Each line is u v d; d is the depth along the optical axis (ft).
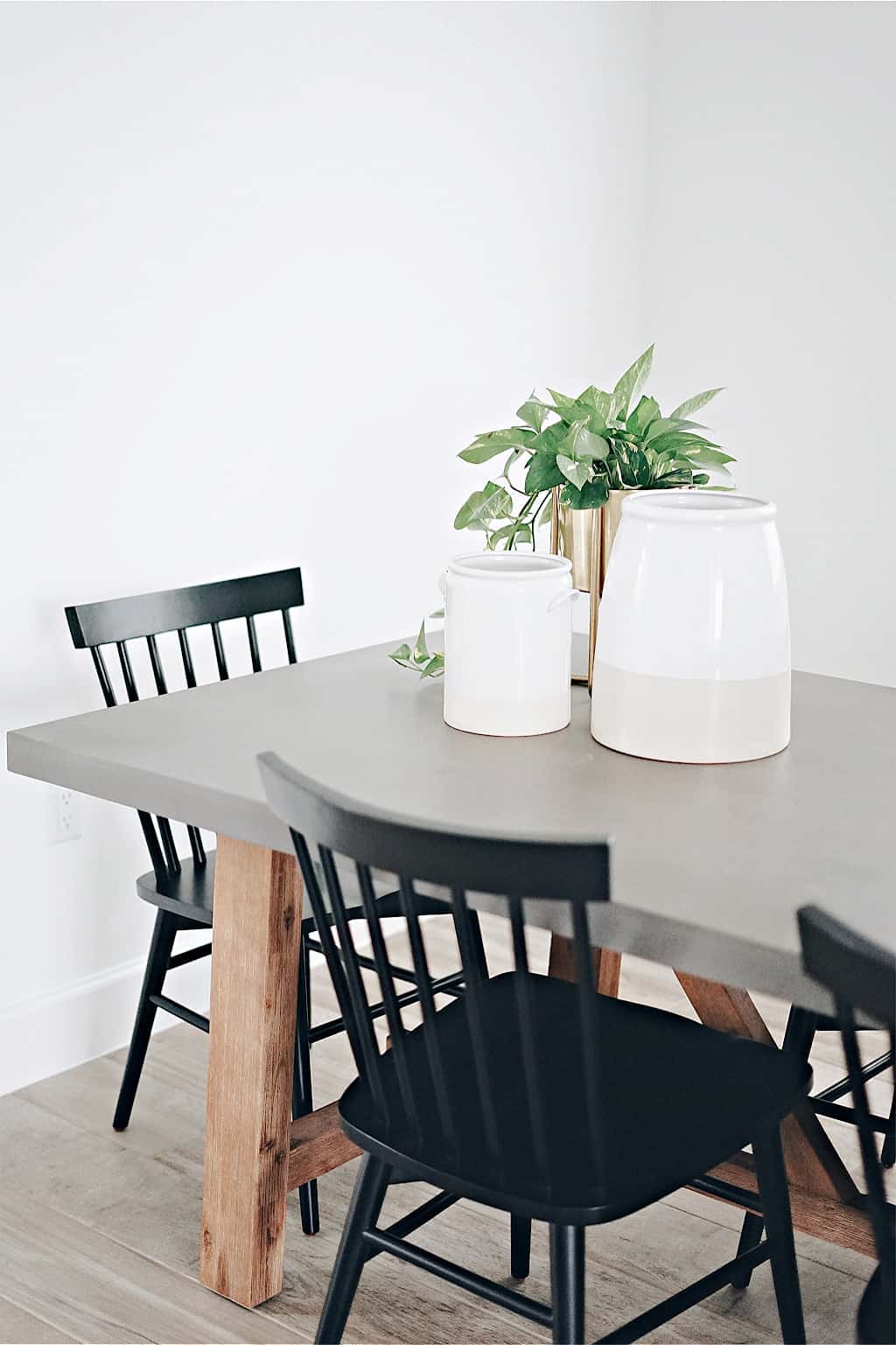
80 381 7.98
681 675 5.36
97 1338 5.86
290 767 4.39
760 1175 4.87
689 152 12.37
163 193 8.29
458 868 3.89
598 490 6.14
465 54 10.38
